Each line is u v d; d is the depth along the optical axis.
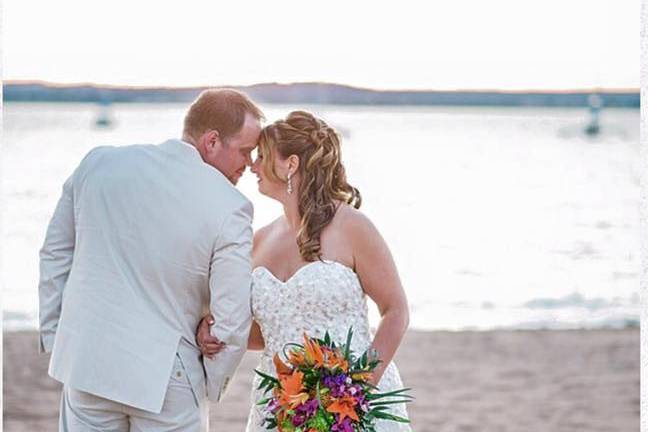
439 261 19.47
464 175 41.03
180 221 3.66
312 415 3.34
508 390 9.95
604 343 12.47
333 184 3.85
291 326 3.79
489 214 27.81
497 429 8.43
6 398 9.48
